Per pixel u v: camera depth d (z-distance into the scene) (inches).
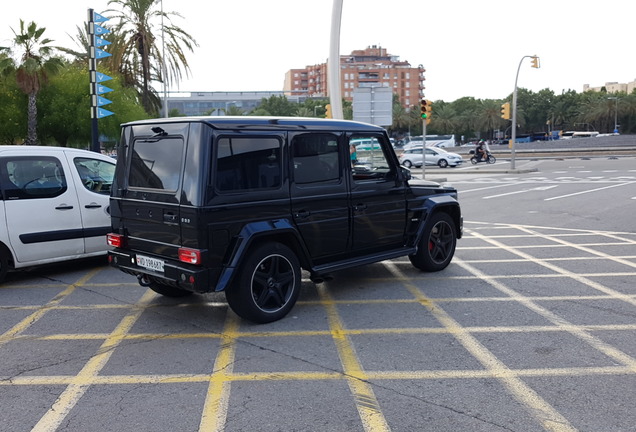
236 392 149.8
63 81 867.4
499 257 321.4
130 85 1101.1
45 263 272.7
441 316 213.3
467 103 4434.1
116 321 213.2
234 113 3464.6
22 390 153.6
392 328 200.2
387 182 243.9
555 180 892.6
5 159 260.2
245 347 183.2
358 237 232.4
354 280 270.1
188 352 179.6
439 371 162.1
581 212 518.9
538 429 128.8
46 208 270.7
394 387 151.8
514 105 1168.2
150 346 185.8
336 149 222.5
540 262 306.8
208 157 183.2
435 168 1417.3
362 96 761.6
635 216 484.4
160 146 197.5
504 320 207.6
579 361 168.2
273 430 129.6
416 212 260.1
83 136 891.4
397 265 301.4
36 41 775.1
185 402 144.4
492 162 1531.7
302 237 210.5
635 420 132.3
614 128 3767.2
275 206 200.4
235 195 189.5
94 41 504.1
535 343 183.6
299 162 209.0
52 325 209.3
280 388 151.9
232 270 187.3
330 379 157.4
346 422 132.9
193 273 183.5
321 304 231.3
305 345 184.2
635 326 198.8
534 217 495.5
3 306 234.4
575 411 137.0
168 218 191.6
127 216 211.8
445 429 129.1
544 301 231.3
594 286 254.1
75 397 148.5
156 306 232.5
